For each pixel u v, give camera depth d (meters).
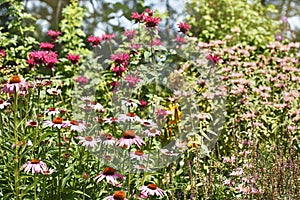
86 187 3.26
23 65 4.87
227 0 7.55
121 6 7.80
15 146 3.08
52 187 3.15
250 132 4.24
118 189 3.27
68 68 5.37
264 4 12.37
